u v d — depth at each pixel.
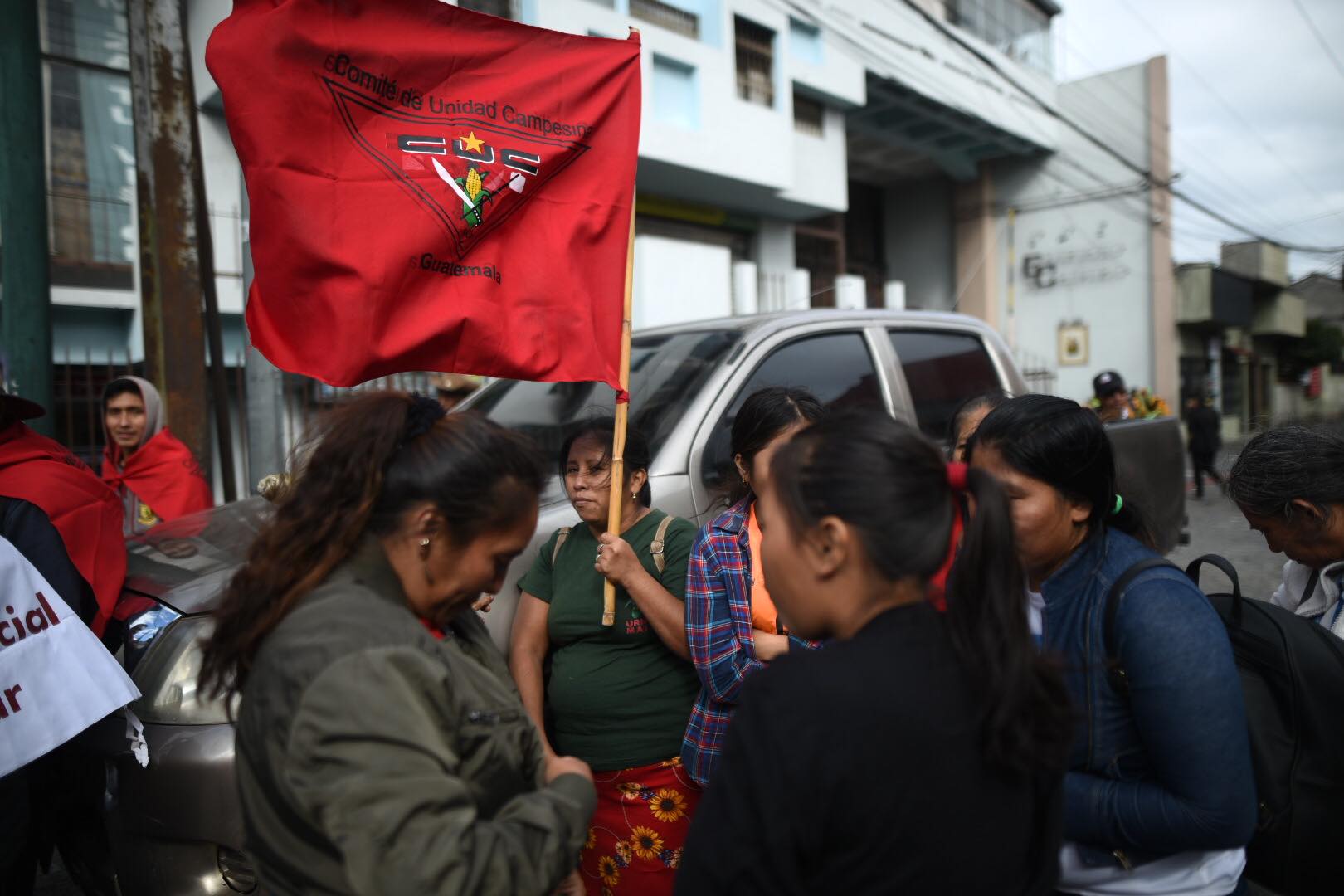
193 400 4.39
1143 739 1.30
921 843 0.94
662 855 2.10
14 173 4.04
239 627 1.12
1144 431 4.77
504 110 2.27
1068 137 18.61
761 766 0.95
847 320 3.65
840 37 13.02
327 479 1.14
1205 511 10.34
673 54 10.60
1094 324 18.52
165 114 4.27
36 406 2.44
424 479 1.12
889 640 1.00
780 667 1.02
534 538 2.46
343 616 1.05
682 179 11.42
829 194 13.57
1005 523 1.01
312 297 2.02
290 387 5.77
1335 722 1.47
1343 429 1.86
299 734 0.97
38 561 2.23
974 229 19.34
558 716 2.18
